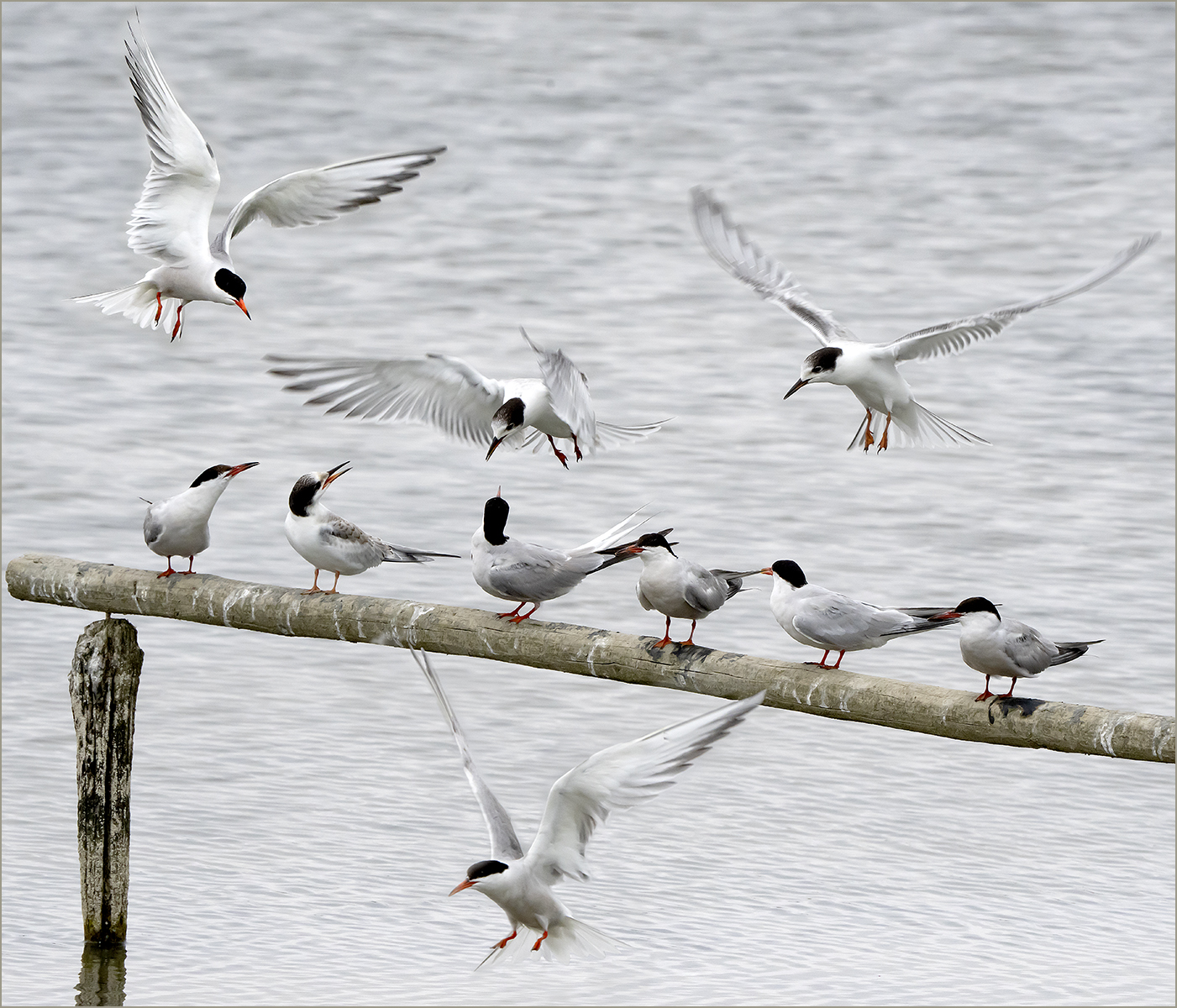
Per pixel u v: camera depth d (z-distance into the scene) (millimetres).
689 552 18219
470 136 34812
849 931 11516
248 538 18375
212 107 36281
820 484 20141
